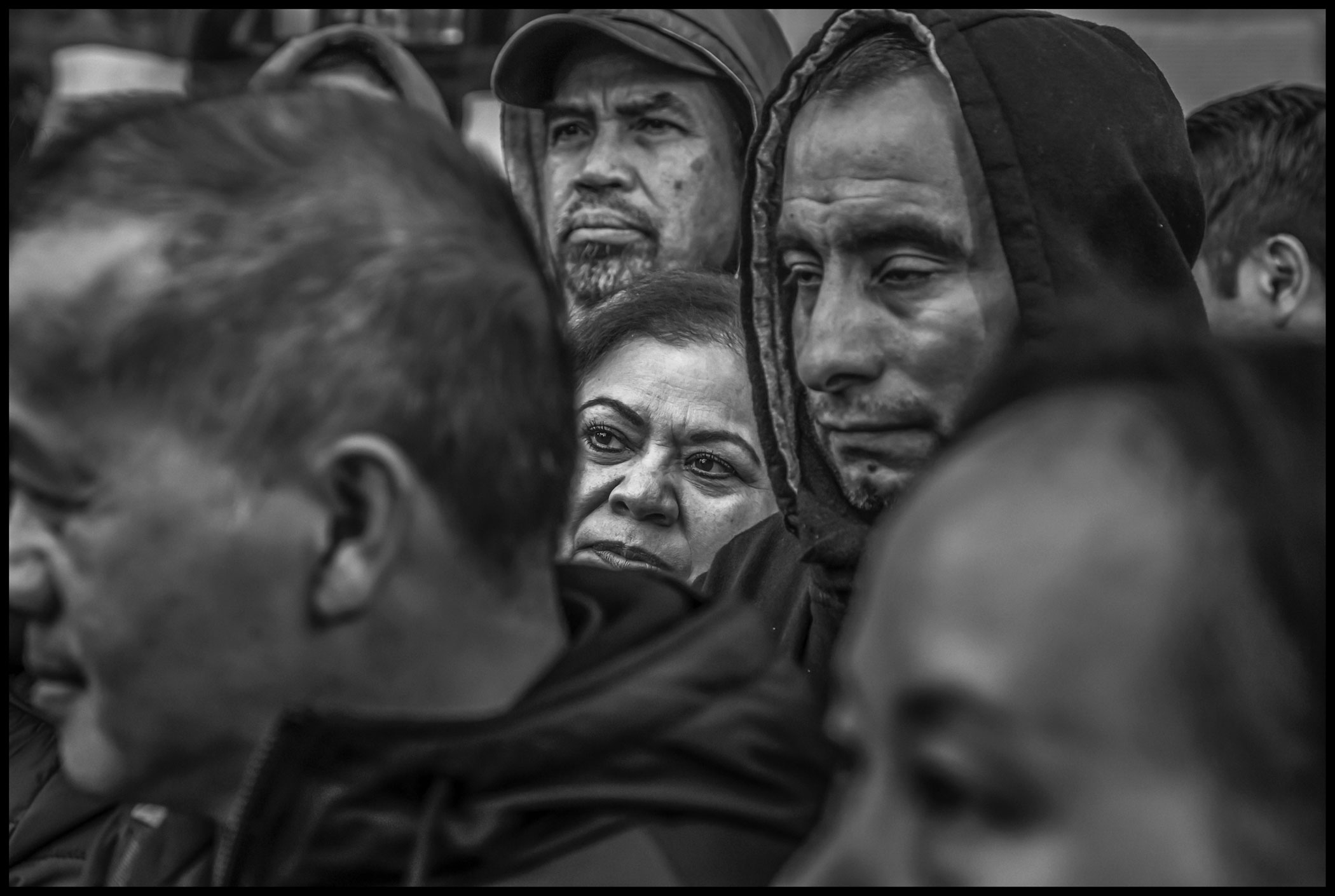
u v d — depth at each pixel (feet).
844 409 4.56
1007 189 4.44
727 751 3.18
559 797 3.08
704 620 3.44
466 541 3.17
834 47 4.75
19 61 12.12
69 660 3.20
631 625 3.43
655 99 7.80
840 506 4.84
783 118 4.87
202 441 3.04
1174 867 2.03
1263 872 2.08
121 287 3.04
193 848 3.83
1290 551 2.17
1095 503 2.08
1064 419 2.19
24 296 3.07
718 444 6.29
